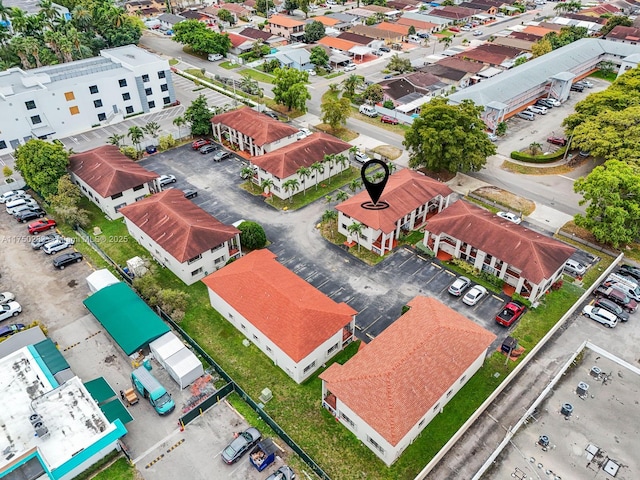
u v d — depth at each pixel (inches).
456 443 1706.4
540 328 2169.0
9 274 2475.4
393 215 2573.8
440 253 2618.1
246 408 1838.1
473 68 4741.6
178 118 3681.1
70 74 3932.1
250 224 2596.0
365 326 2172.7
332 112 3703.3
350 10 7062.0
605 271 2427.4
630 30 5467.5
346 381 1718.8
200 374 1927.9
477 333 1911.9
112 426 1621.6
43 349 1947.6
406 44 5994.1
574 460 1640.0
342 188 3166.8
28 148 2940.5
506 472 1609.3
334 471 1625.2
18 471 1513.3
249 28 6141.7
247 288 2103.8
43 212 2923.2
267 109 4151.1
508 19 7012.8
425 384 1702.8
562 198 3073.3
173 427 1766.7
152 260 2578.7
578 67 4815.5
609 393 1867.6
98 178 2913.4
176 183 3213.6
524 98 4256.9
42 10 4987.7
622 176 2507.4
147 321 2076.8
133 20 6028.5
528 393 1882.4
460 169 3368.6
